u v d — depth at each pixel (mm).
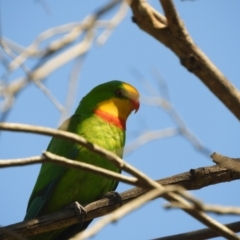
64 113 6258
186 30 6375
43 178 12398
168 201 6164
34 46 5156
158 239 9305
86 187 12102
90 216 10508
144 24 6453
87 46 5133
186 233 9367
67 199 12195
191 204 6113
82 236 4969
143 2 6348
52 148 12719
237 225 9234
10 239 9562
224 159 9836
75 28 5188
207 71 6418
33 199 12586
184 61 6453
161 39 6480
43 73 4855
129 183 6906
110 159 6719
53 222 10109
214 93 6559
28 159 6734
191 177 9812
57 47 5082
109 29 5426
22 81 4789
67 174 12055
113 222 4996
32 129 6301
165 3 6207
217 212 5742
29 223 9812
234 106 6547
